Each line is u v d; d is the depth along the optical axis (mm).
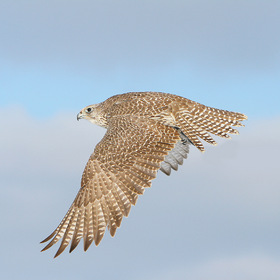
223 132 15773
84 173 13625
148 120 15188
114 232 12891
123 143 14086
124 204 13148
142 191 13320
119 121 15297
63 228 13086
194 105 16031
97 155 13836
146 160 13805
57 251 12891
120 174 13461
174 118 15781
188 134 15648
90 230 12977
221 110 16125
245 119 16047
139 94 16469
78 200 13281
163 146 14219
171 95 16250
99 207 13141
